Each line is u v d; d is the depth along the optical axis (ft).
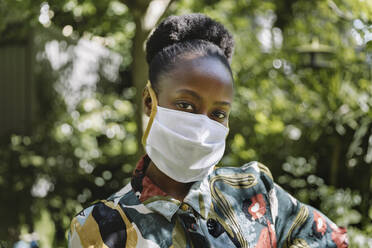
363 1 7.16
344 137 13.89
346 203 12.60
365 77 10.46
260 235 3.36
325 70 12.35
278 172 14.87
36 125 17.10
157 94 3.25
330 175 14.87
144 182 3.26
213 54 3.18
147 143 3.29
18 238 13.25
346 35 11.07
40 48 17.16
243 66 14.38
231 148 14.23
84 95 18.29
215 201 3.38
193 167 3.21
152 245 3.03
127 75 19.54
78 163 16.08
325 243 3.55
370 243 11.25
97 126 16.40
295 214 3.62
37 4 9.47
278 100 14.17
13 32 11.54
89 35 11.07
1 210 14.56
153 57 3.45
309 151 14.89
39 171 15.40
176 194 3.31
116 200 3.23
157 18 8.36
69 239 3.17
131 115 16.75
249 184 3.54
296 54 13.38
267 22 14.60
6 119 17.90
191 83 3.06
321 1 10.55
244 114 15.12
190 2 11.94
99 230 3.08
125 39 13.98
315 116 13.83
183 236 3.10
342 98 11.57
